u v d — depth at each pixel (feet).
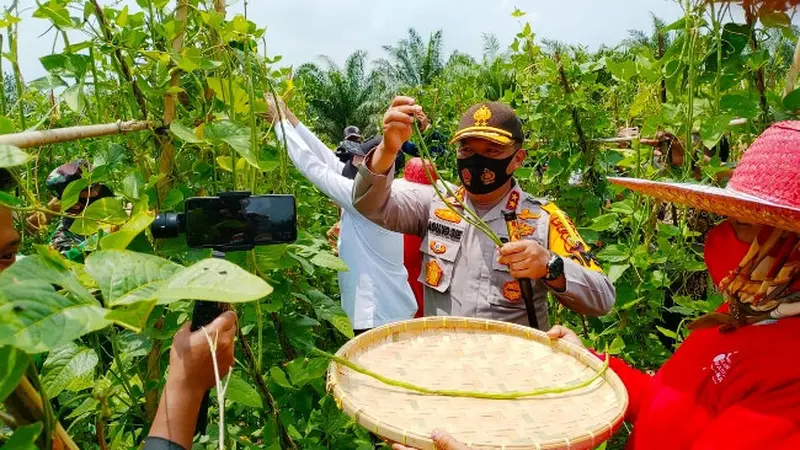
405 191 7.66
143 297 2.09
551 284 6.07
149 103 5.73
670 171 8.84
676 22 7.22
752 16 6.61
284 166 6.38
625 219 9.50
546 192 11.98
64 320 1.87
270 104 7.09
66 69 5.07
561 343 5.30
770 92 7.01
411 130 6.50
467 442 3.68
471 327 5.67
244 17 5.33
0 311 1.78
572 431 4.07
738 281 3.89
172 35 5.21
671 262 8.77
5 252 3.59
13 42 4.91
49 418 2.38
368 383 4.66
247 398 4.88
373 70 75.00
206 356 3.13
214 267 2.16
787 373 3.59
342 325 6.38
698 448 3.86
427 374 4.89
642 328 9.53
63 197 3.99
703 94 7.55
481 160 6.82
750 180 3.89
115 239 2.78
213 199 3.88
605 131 12.30
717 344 4.13
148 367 5.57
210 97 6.42
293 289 6.98
